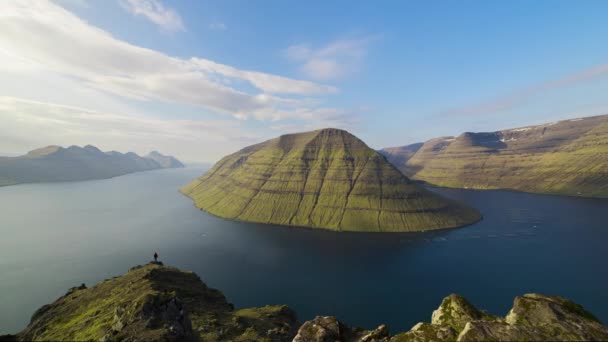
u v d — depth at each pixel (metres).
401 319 139.62
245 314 87.06
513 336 20.16
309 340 31.50
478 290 165.50
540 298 24.17
